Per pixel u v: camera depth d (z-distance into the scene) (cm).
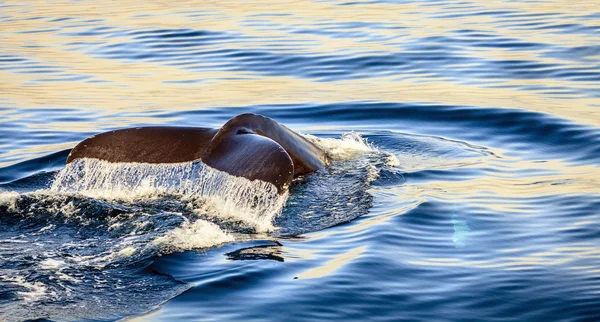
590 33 6531
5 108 5178
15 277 2581
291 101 5119
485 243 2967
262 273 2658
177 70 6028
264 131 3412
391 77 5600
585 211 3262
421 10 7900
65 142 4453
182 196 3269
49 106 5212
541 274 2700
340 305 2480
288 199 3275
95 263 2700
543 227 3114
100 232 2948
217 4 8669
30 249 2800
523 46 6247
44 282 2555
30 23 7988
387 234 2989
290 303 2477
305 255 2802
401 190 3472
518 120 4553
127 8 8656
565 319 2422
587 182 3603
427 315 2441
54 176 3797
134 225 2998
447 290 2594
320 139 4078
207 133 3412
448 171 3762
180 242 2850
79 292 2502
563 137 4269
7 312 2355
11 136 4584
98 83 5756
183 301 2472
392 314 2442
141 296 2495
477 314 2450
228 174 3123
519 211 3278
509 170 3800
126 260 2723
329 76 5697
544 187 3550
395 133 4425
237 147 3188
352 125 4638
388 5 8244
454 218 3188
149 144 3419
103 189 3347
